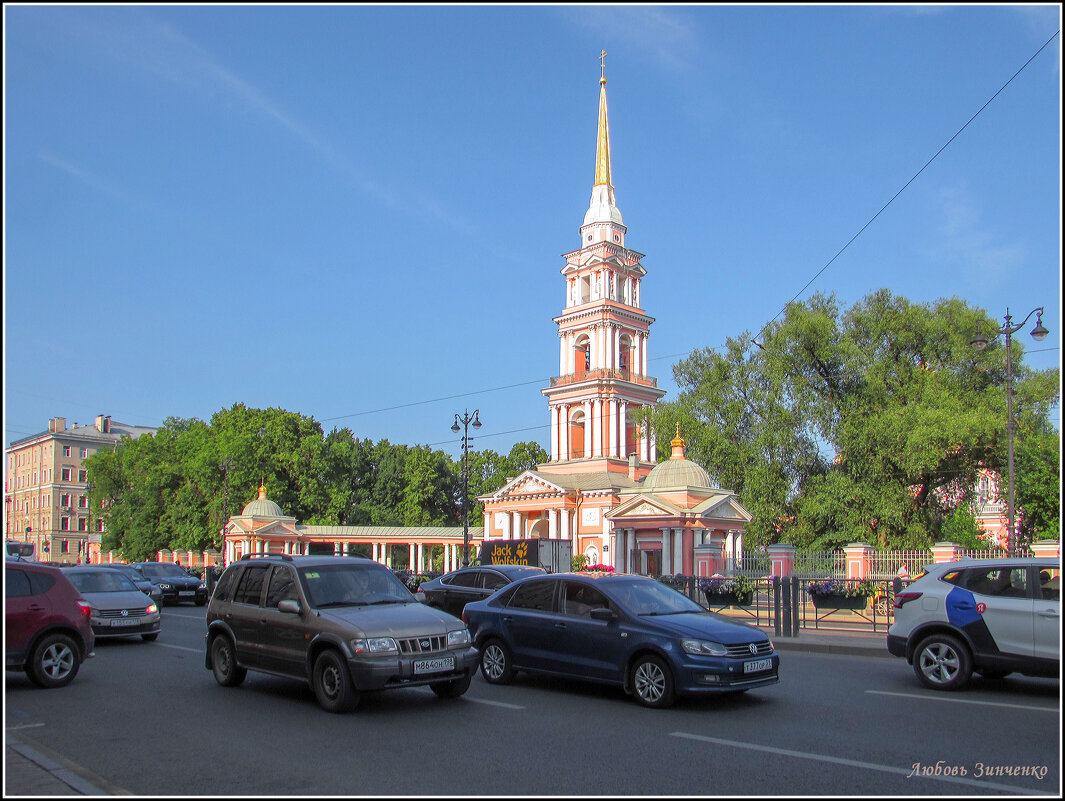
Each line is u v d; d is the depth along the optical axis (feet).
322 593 41.83
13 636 44.06
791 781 27.55
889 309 151.64
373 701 41.32
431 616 40.98
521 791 26.45
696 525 167.02
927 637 45.39
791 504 151.02
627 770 28.86
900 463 135.13
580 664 43.14
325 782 27.37
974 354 144.15
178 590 112.47
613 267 242.17
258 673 50.55
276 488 269.44
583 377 238.48
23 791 24.80
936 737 33.65
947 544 101.76
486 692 44.27
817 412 148.25
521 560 139.85
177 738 33.45
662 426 180.86
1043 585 42.45
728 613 86.74
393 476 318.04
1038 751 31.40
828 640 65.67
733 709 39.63
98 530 407.44
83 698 42.14
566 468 233.55
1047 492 135.44
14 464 440.45
